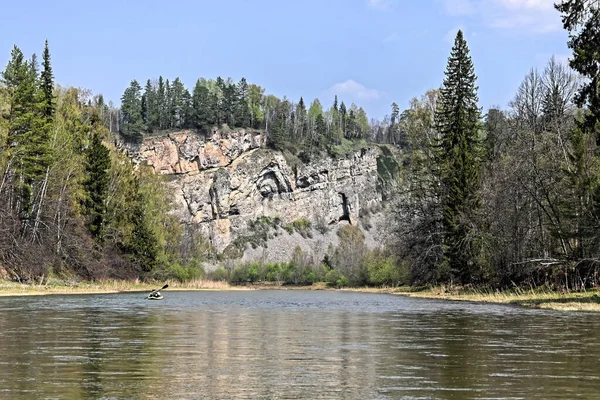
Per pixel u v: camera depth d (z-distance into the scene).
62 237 74.75
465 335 24.17
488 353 19.08
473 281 62.69
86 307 41.19
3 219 66.06
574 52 37.78
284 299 62.72
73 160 76.31
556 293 48.72
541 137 54.50
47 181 73.62
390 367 16.52
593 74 37.56
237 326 28.06
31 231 71.00
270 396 12.92
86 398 12.58
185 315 35.19
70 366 16.39
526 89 64.50
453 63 69.62
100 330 25.59
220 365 16.72
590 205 46.50
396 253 76.19
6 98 69.06
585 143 48.53
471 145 69.94
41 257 68.75
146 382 14.29
